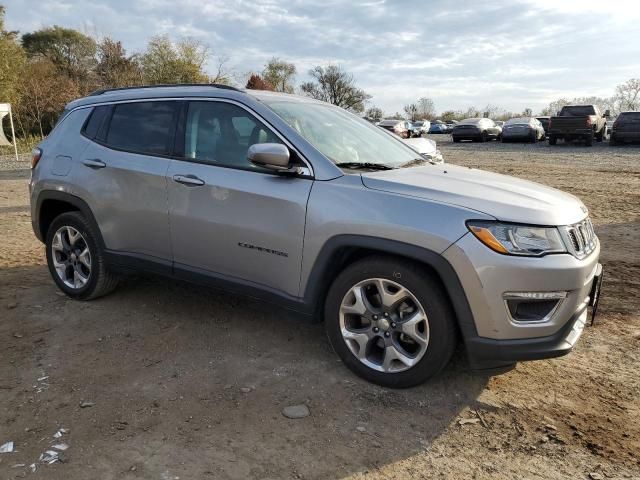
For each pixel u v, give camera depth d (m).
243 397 3.04
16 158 19.09
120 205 4.03
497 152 22.12
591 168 15.44
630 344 3.81
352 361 3.23
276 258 3.36
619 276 5.39
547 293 2.77
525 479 2.43
